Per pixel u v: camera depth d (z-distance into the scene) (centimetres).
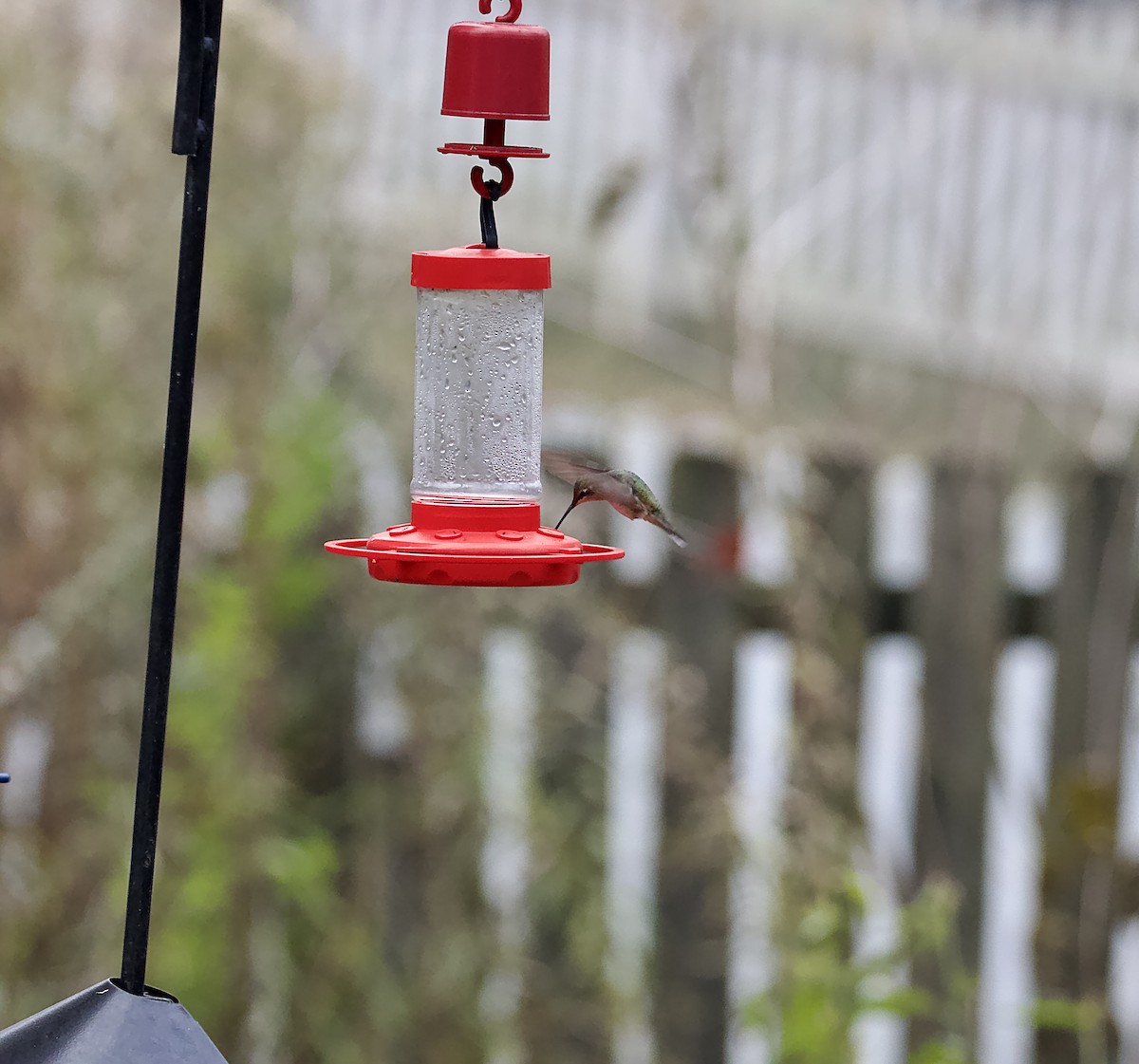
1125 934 741
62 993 711
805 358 766
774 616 739
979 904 751
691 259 789
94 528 715
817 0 872
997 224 850
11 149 691
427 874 754
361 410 754
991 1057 753
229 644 692
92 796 716
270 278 743
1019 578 762
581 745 752
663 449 743
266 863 704
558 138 861
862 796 728
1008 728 764
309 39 759
